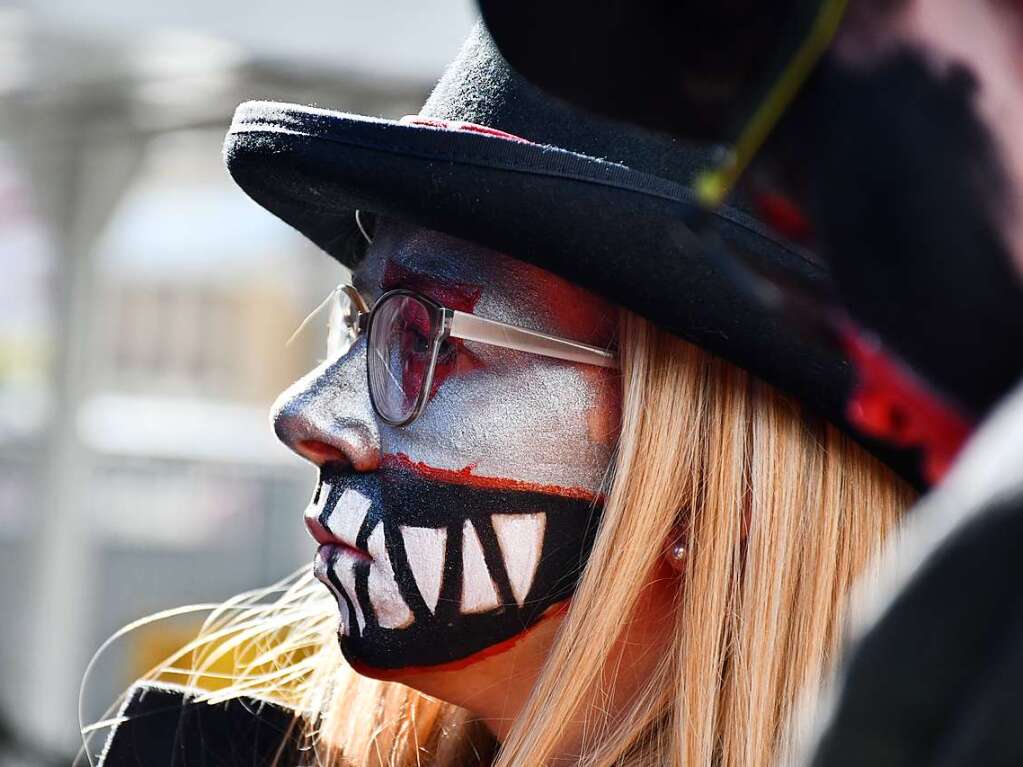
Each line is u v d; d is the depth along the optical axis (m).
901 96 0.46
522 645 1.22
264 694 1.56
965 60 0.45
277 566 6.53
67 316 5.98
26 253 6.75
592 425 1.19
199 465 6.57
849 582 1.17
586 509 1.20
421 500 1.19
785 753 1.16
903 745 0.34
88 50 4.41
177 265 11.24
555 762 1.24
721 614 1.18
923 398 0.50
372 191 1.13
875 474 1.17
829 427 1.17
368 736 1.45
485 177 1.08
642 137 1.07
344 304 1.35
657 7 0.53
